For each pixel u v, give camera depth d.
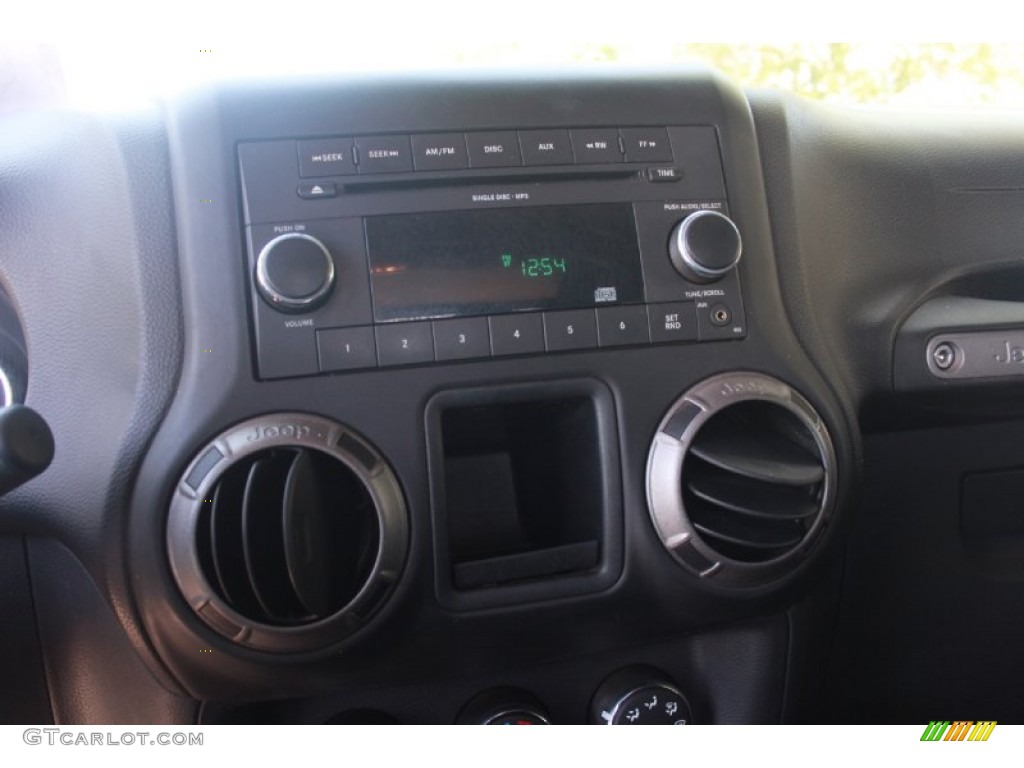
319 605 0.65
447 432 0.80
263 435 0.64
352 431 0.66
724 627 0.82
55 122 0.73
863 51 1.06
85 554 0.69
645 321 0.72
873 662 1.05
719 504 0.70
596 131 0.74
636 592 0.73
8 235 0.71
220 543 0.64
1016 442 1.01
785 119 0.85
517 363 0.70
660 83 0.77
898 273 0.91
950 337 0.89
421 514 0.67
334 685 0.71
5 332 0.77
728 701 0.87
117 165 0.70
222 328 0.66
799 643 0.87
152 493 0.65
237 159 0.68
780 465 0.71
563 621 0.72
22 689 0.81
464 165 0.70
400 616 0.68
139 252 0.68
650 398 0.72
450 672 0.74
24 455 0.54
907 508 1.01
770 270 0.78
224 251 0.67
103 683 0.81
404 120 0.70
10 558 0.78
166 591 0.65
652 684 0.83
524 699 0.81
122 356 0.68
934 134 0.96
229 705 0.80
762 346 0.75
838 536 0.77
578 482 0.75
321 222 0.68
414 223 0.69
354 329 0.67
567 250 0.71
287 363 0.66
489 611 0.70
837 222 0.88
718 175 0.76
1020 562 1.04
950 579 1.03
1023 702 1.08
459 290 0.69
